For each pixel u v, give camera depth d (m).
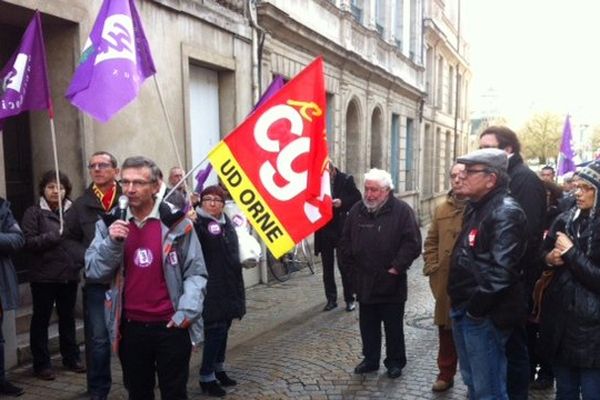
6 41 5.57
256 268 8.95
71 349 4.88
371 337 4.85
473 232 3.21
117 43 4.38
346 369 4.98
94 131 5.84
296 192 3.76
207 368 4.36
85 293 4.16
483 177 3.18
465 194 3.25
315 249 7.28
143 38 4.74
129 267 3.04
